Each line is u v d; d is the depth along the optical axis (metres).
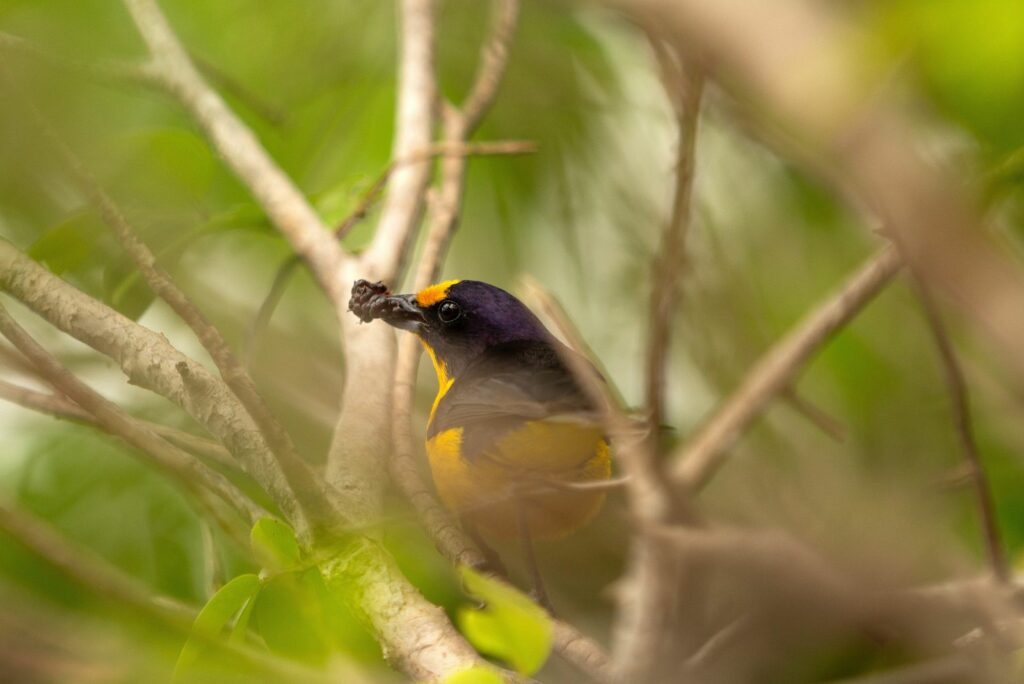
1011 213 10.05
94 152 8.97
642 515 9.32
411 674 5.46
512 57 12.23
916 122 5.58
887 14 4.46
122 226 5.29
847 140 4.49
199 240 11.64
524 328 9.26
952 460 11.74
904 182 4.49
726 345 12.70
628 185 12.42
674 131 11.86
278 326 11.91
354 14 11.54
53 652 5.95
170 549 9.82
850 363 12.41
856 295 10.55
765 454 12.07
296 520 5.82
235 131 9.40
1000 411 11.22
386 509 6.86
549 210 12.36
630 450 9.05
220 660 5.19
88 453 9.99
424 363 12.46
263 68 11.41
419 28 10.30
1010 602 7.51
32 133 8.71
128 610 5.74
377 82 11.58
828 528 10.89
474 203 12.23
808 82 4.45
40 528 6.02
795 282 12.92
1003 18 4.43
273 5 11.41
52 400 7.18
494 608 4.68
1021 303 4.48
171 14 11.23
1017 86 4.68
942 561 10.45
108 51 10.75
